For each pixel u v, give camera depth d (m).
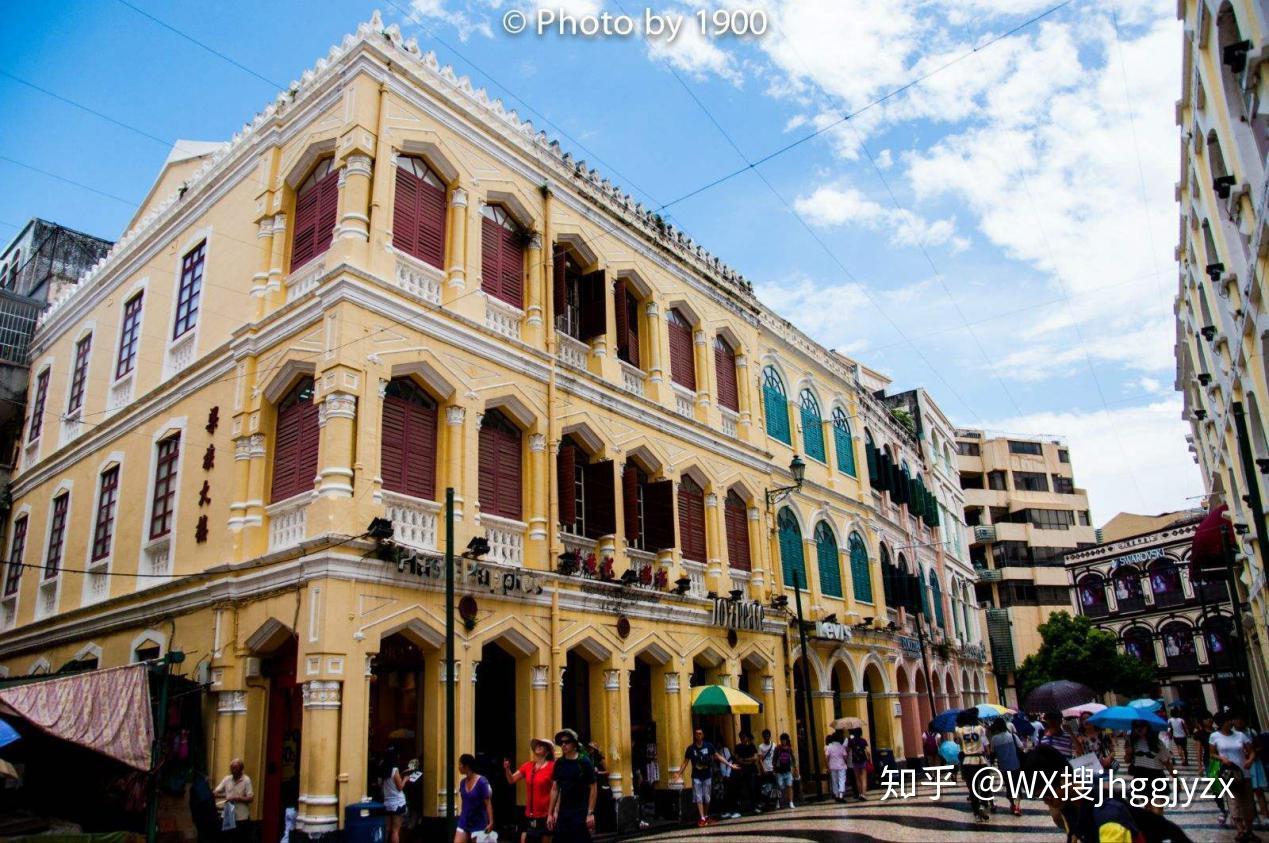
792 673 24.06
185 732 13.73
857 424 32.56
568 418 18.36
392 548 13.81
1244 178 12.78
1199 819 15.62
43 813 13.54
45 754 13.61
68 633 19.03
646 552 20.11
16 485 23.75
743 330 26.02
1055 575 62.91
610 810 16.81
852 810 18.75
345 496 13.65
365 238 15.12
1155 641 54.94
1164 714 36.81
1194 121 15.77
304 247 16.33
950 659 38.69
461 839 10.24
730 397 25.11
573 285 20.64
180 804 13.55
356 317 14.51
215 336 17.38
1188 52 14.87
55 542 21.11
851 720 22.36
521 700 16.14
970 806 17.84
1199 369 24.34
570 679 18.27
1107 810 6.99
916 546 37.03
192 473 16.66
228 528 15.09
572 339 19.44
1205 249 18.58
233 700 14.19
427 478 15.49
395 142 16.06
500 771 16.02
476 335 16.55
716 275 25.28
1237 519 23.66
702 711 19.39
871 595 30.59
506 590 15.65
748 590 23.61
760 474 25.09
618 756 17.48
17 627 21.08
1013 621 60.78
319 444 14.12
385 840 12.82
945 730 19.84
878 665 29.45
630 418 20.28
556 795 9.49
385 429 14.94
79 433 21.42
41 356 24.72
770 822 17.45
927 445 43.19
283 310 15.38
